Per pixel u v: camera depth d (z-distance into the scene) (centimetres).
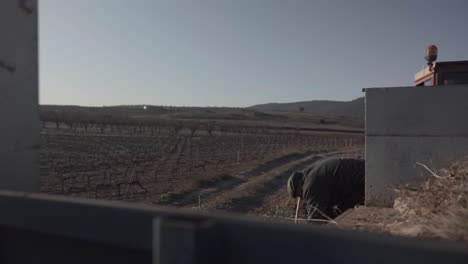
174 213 159
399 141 761
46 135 4506
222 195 1927
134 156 3228
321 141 6612
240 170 2800
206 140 5359
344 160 989
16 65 358
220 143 5006
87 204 185
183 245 137
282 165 3300
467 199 461
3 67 348
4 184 347
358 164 970
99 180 2242
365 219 616
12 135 354
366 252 127
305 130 10650
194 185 2119
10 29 353
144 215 168
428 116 743
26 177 366
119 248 180
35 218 202
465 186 526
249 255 144
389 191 762
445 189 544
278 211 1414
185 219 147
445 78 865
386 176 768
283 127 10981
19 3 360
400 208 615
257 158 3594
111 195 1905
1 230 221
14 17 356
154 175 2453
